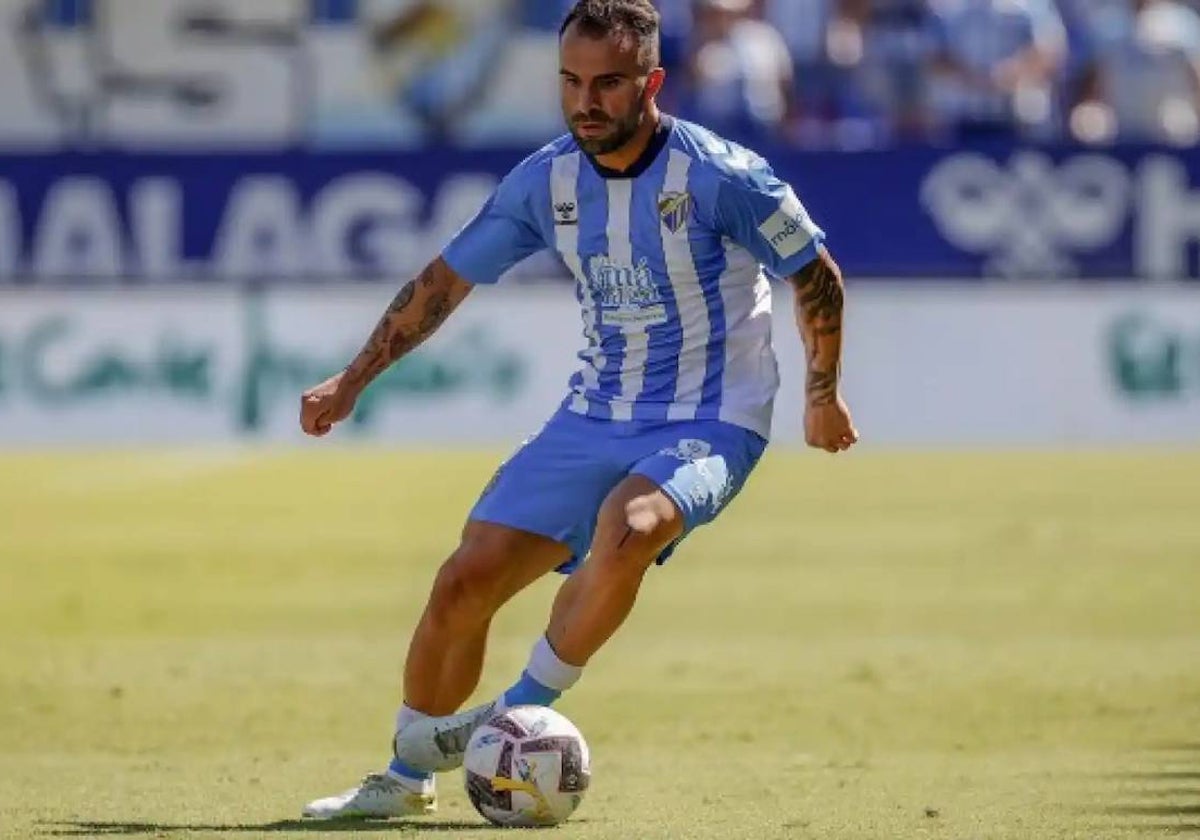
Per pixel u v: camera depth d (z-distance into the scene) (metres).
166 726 30.28
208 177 69.88
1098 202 69.12
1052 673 35.09
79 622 41.19
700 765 26.95
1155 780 25.48
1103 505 58.53
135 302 69.00
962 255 69.19
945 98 81.94
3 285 70.00
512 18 84.75
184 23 85.75
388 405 69.50
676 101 80.56
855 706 32.00
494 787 21.84
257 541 52.44
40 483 62.81
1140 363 69.19
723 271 22.73
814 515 57.53
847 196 69.12
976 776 25.89
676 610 42.72
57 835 21.53
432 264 23.67
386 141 85.44
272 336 68.94
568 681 22.19
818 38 82.19
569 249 22.94
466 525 23.17
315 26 85.44
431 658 22.92
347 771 26.45
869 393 69.19
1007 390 69.19
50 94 86.06
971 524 55.31
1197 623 40.91
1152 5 83.81
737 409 22.83
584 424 23.05
